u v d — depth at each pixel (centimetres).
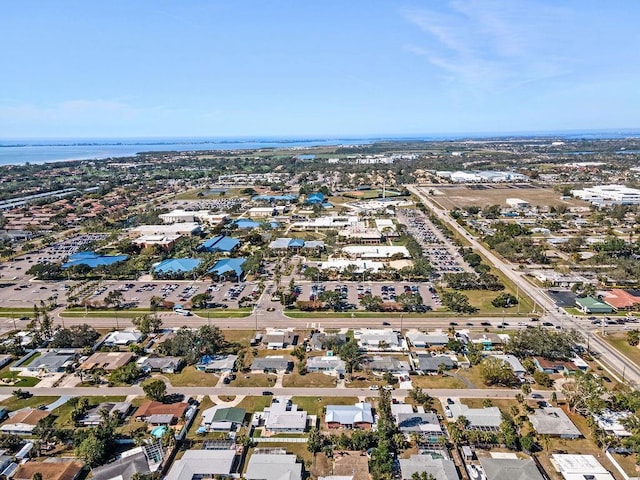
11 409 10419
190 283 18962
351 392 11044
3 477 8238
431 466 8288
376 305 15850
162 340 13725
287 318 15350
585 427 9675
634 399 9950
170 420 9806
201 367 12100
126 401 10681
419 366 11988
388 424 9425
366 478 8181
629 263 19125
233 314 15700
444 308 16075
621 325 14600
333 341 13025
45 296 17625
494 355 12631
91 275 19938
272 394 10969
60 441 9269
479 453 8950
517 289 17938
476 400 10656
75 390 11181
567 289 17975
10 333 14088
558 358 12331
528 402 10562
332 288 18200
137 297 17388
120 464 8425
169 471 8438
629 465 8525
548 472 8438
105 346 13300
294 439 9338
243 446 9081
